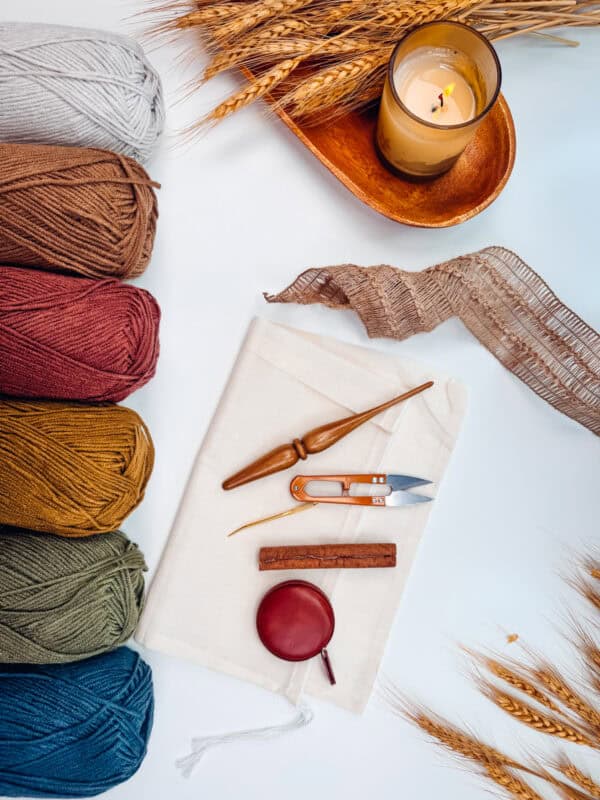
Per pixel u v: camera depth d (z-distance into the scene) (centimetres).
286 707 93
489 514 92
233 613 91
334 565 89
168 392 91
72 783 81
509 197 92
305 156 91
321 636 88
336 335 92
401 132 80
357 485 91
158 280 91
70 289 73
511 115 90
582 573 92
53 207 72
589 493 92
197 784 93
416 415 91
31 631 76
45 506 76
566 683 92
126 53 77
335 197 91
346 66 79
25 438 75
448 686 93
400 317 87
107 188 74
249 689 93
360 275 84
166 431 91
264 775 94
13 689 79
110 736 81
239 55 80
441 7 79
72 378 75
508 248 92
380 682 93
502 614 93
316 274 86
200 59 90
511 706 88
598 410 89
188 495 91
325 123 90
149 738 90
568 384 89
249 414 91
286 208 91
